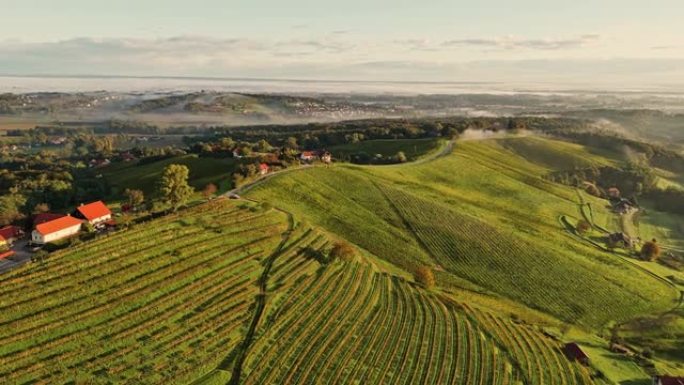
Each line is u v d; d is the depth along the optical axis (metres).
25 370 62.56
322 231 126.12
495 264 134.38
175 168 122.25
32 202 145.88
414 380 75.50
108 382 63.66
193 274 89.56
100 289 80.06
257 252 103.06
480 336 91.75
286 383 69.88
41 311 72.81
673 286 136.62
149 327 74.75
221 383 67.56
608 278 135.25
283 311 86.56
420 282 113.38
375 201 162.50
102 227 118.19
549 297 122.00
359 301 96.25
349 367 75.94
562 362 88.12
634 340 106.75
